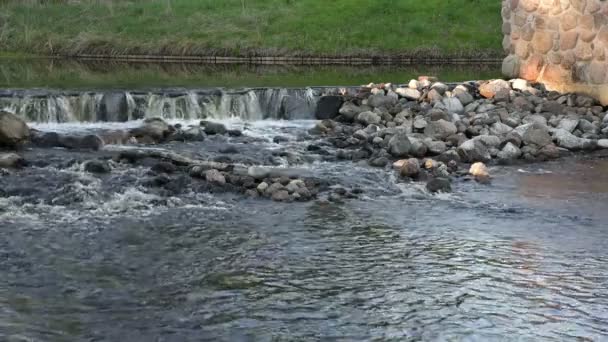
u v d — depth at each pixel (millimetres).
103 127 13164
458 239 7703
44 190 9016
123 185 9352
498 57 23547
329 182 9805
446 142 12133
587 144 12430
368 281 6551
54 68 20562
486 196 9438
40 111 13484
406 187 9789
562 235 7883
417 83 15133
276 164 10836
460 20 25391
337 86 15492
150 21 26031
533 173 10797
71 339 5426
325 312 5934
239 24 25578
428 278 6633
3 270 6660
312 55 23688
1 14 26484
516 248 7445
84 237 7578
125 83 16781
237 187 9422
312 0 27344
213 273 6695
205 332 5578
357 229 7992
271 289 6359
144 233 7738
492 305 6090
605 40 13906
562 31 14711
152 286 6391
